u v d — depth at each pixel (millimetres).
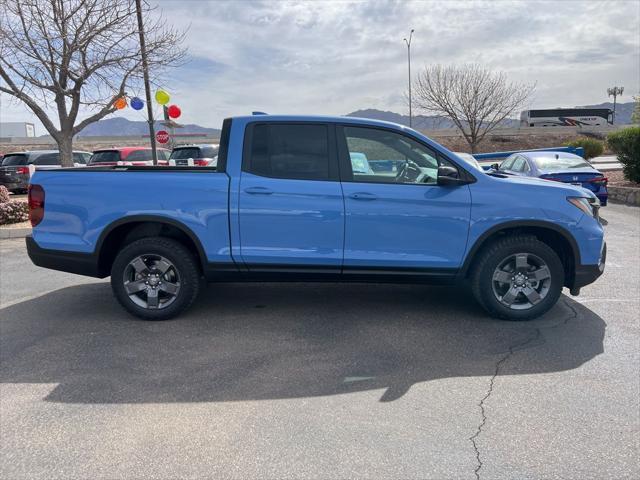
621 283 6094
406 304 5332
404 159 4660
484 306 4777
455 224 4574
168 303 4793
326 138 4637
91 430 2984
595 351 4086
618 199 14781
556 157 11570
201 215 4578
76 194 4684
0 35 11953
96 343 4305
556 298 4727
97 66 12906
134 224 4855
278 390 3463
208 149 17922
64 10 12336
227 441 2863
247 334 4492
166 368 3814
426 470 2602
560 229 4613
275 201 4527
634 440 2850
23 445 2838
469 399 3324
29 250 4805
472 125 34906
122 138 60844
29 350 4160
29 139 57500
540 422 3039
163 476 2570
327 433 2938
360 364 3869
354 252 4590
